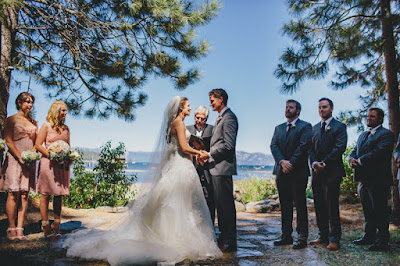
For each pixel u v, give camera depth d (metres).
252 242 4.63
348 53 6.79
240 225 6.07
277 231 5.54
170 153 4.08
